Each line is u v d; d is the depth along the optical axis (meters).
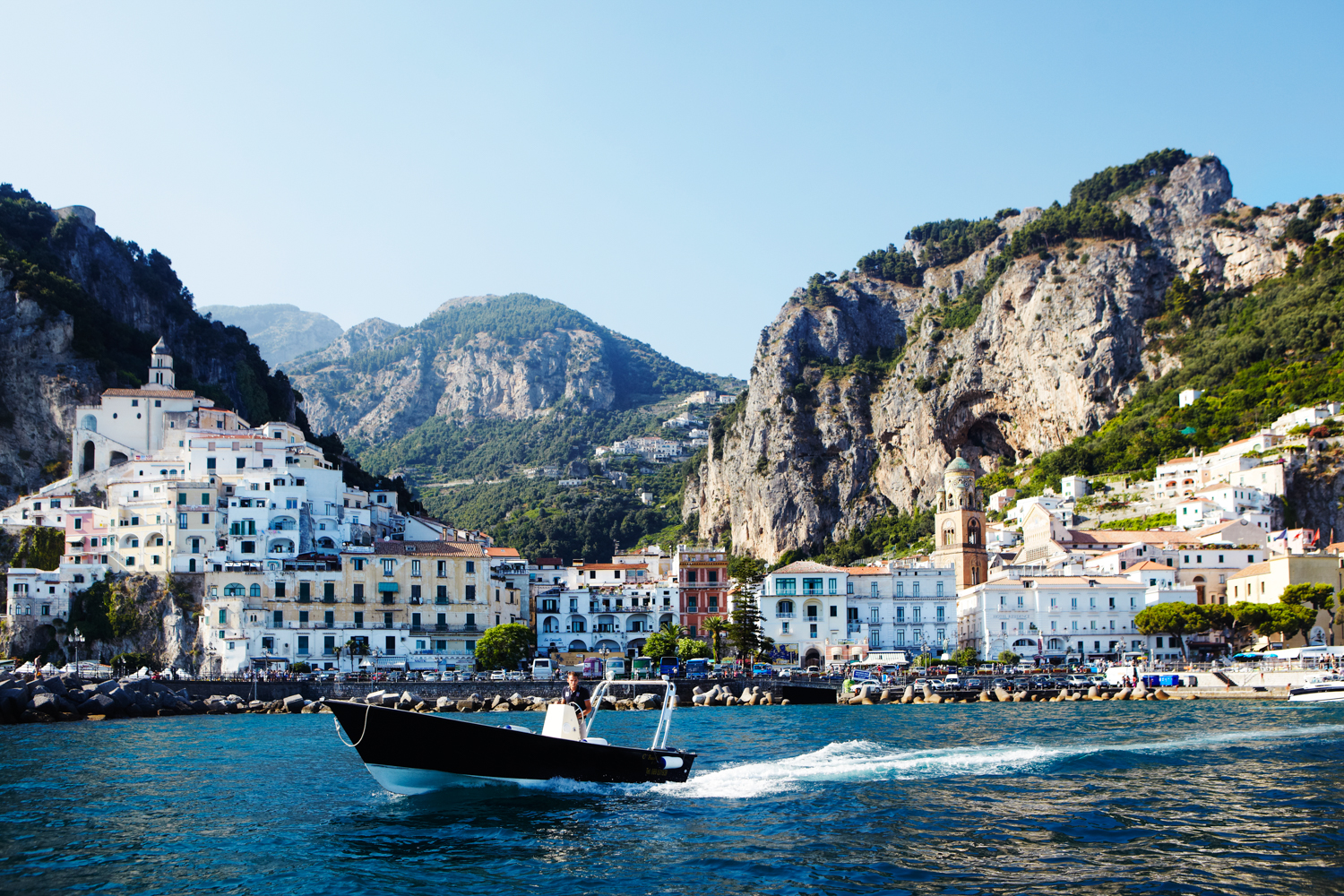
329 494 178.50
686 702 130.12
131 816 52.16
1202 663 147.75
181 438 196.25
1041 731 86.75
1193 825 48.25
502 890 39.97
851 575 172.88
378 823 50.25
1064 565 190.88
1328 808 51.50
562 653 171.25
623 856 44.25
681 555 182.25
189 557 163.12
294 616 157.50
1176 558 186.00
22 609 156.75
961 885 39.62
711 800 55.09
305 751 77.62
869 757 69.06
